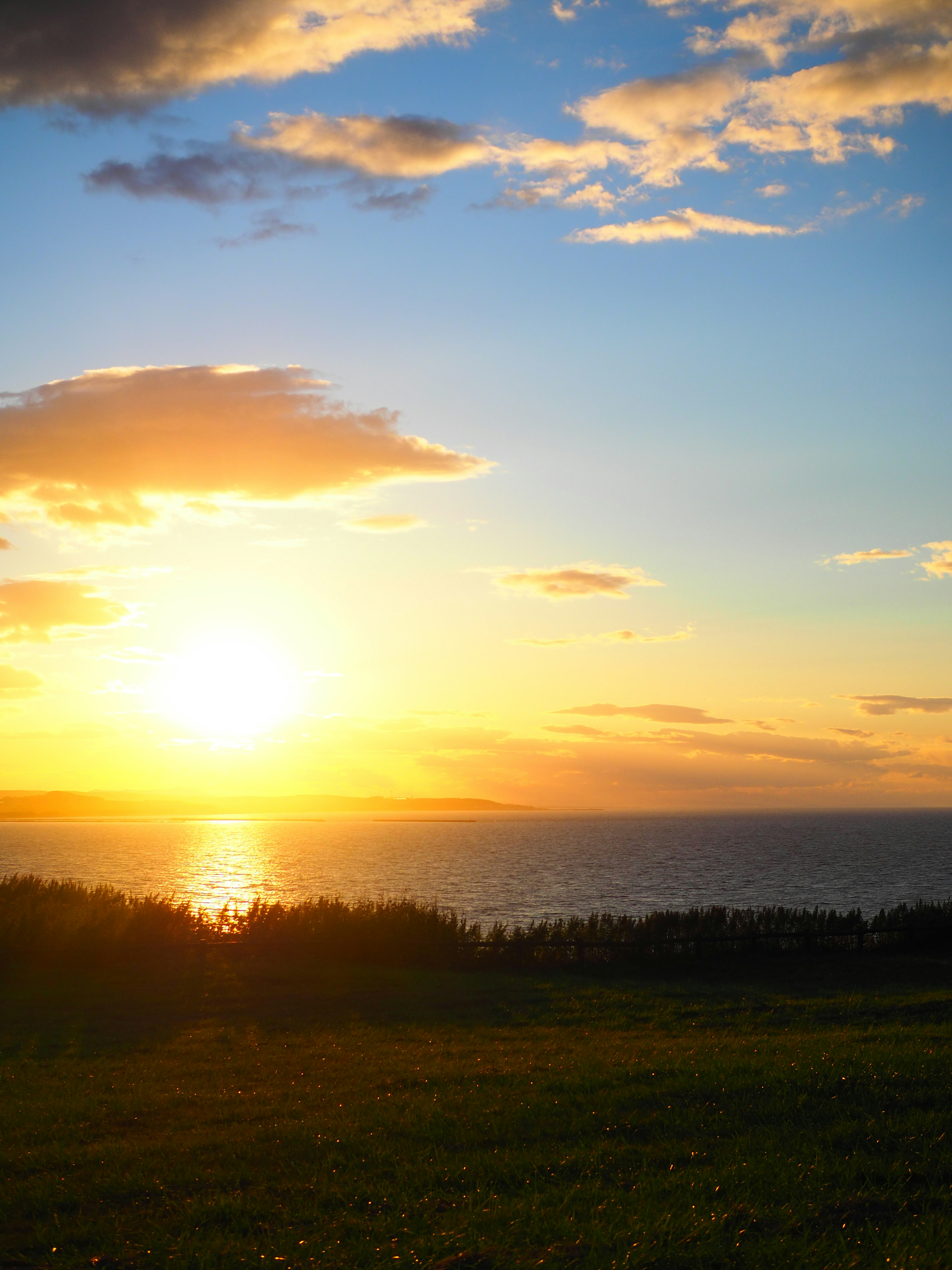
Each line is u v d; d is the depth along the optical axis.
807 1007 17.19
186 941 24.53
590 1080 10.70
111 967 22.30
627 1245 6.16
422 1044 14.95
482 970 23.14
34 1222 7.20
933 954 24.75
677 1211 6.68
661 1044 14.06
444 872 88.38
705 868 91.38
